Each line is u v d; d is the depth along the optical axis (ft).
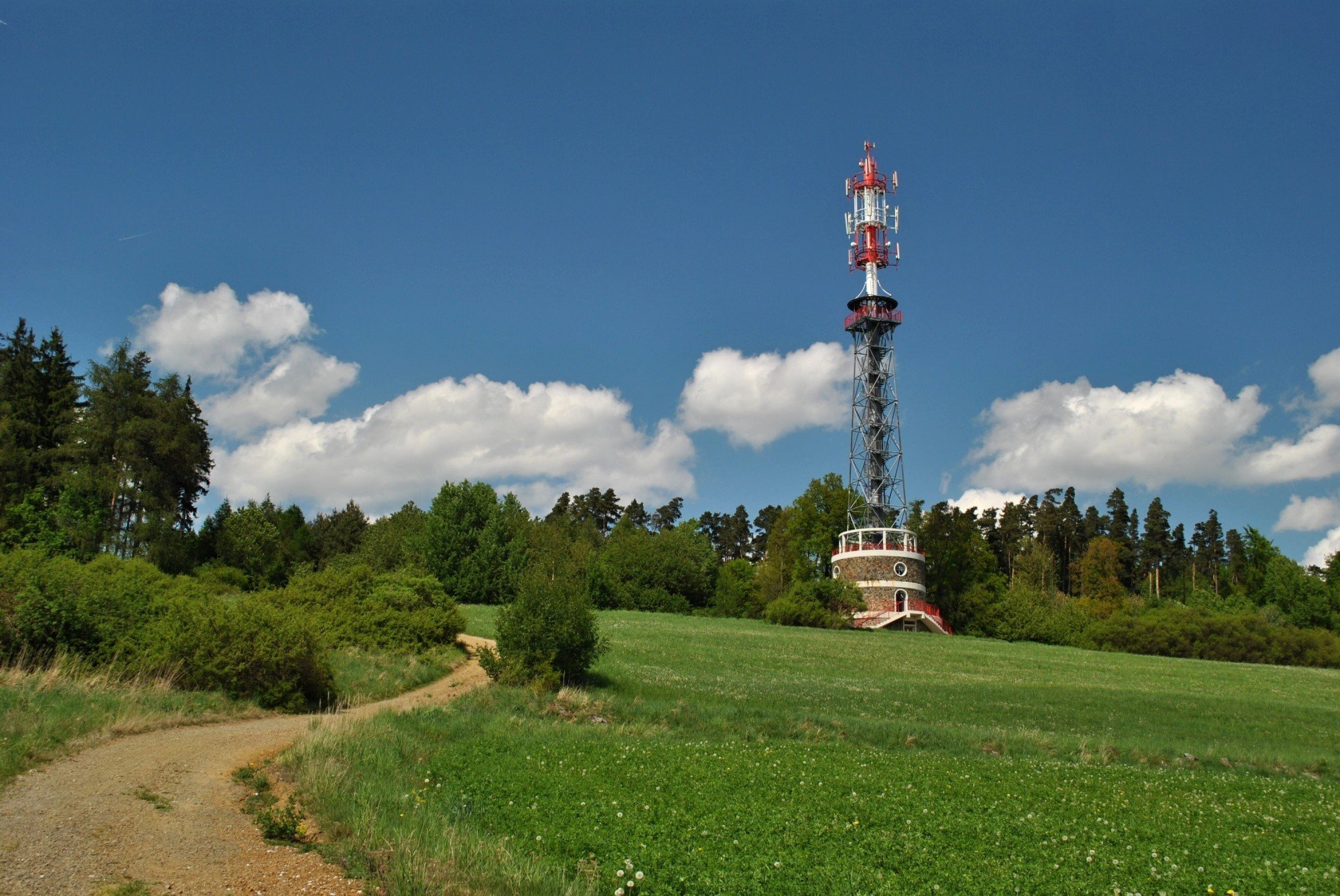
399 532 326.44
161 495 230.68
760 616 352.28
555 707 104.27
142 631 97.71
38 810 44.96
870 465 343.26
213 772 57.67
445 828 46.93
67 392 239.91
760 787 62.44
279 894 37.73
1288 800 73.20
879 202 364.38
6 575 100.22
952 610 343.67
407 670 124.67
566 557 334.85
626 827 50.01
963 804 60.90
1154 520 515.91
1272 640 285.43
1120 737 113.39
